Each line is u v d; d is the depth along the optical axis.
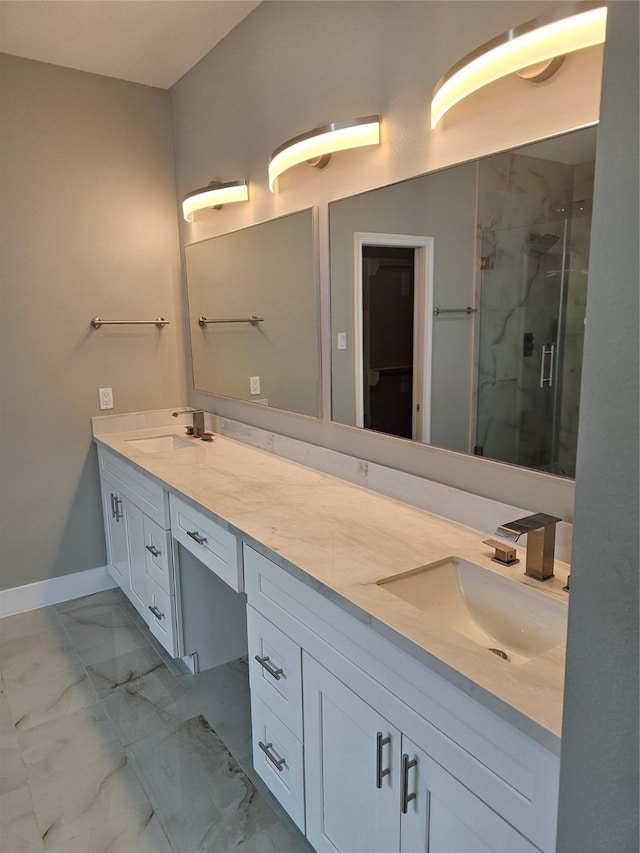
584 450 0.69
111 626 2.79
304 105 2.07
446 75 1.39
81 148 2.80
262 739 1.70
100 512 3.12
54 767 1.89
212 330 2.93
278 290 2.36
